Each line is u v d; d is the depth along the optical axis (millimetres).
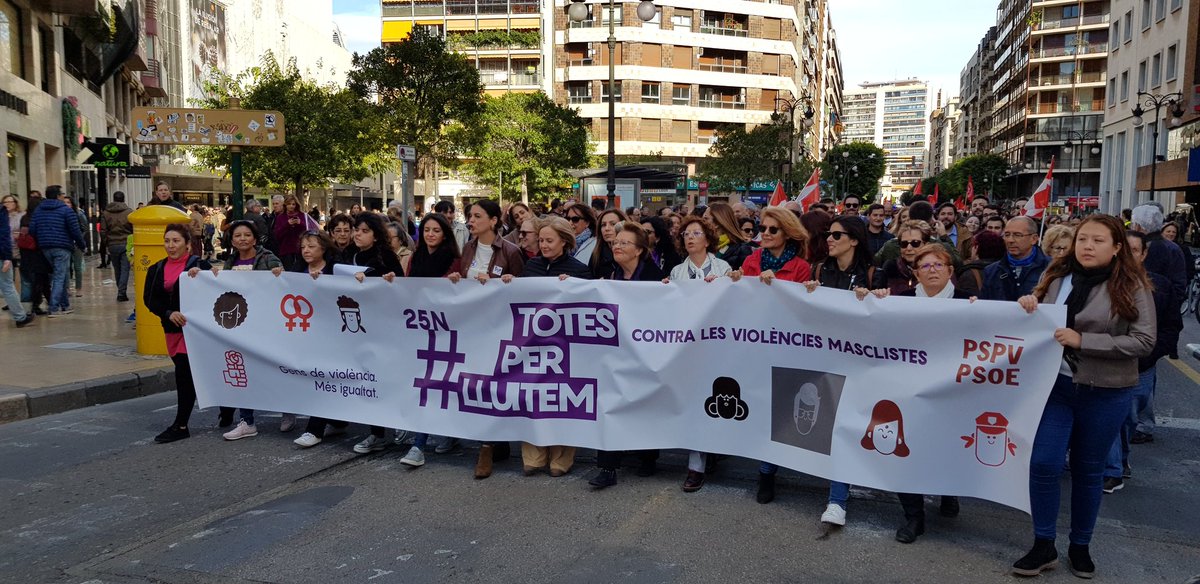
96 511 4820
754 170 43781
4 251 10719
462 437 5527
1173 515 4781
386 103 28500
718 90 62094
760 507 4828
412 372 5723
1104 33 75438
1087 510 3881
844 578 3871
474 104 28859
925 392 4301
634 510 4766
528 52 58188
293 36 70938
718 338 4930
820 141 100250
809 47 80188
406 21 60094
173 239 6305
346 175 30188
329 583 3848
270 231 12602
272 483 5301
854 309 4484
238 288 6238
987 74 107625
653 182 32156
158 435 6312
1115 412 3807
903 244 5691
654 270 5488
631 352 5121
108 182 31391
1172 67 33500
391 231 7406
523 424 5375
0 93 18766
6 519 4711
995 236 5910
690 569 3963
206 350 6316
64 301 12156
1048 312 3939
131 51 31750
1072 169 76438
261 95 24219
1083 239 3812
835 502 4520
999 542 4344
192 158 50156
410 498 4992
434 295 5613
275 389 6188
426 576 3908
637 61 59156
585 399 5246
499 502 4914
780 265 5188
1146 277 3754
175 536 4441
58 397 7246
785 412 4754
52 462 5758
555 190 43500
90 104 29188
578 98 60875
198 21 53062
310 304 6055
